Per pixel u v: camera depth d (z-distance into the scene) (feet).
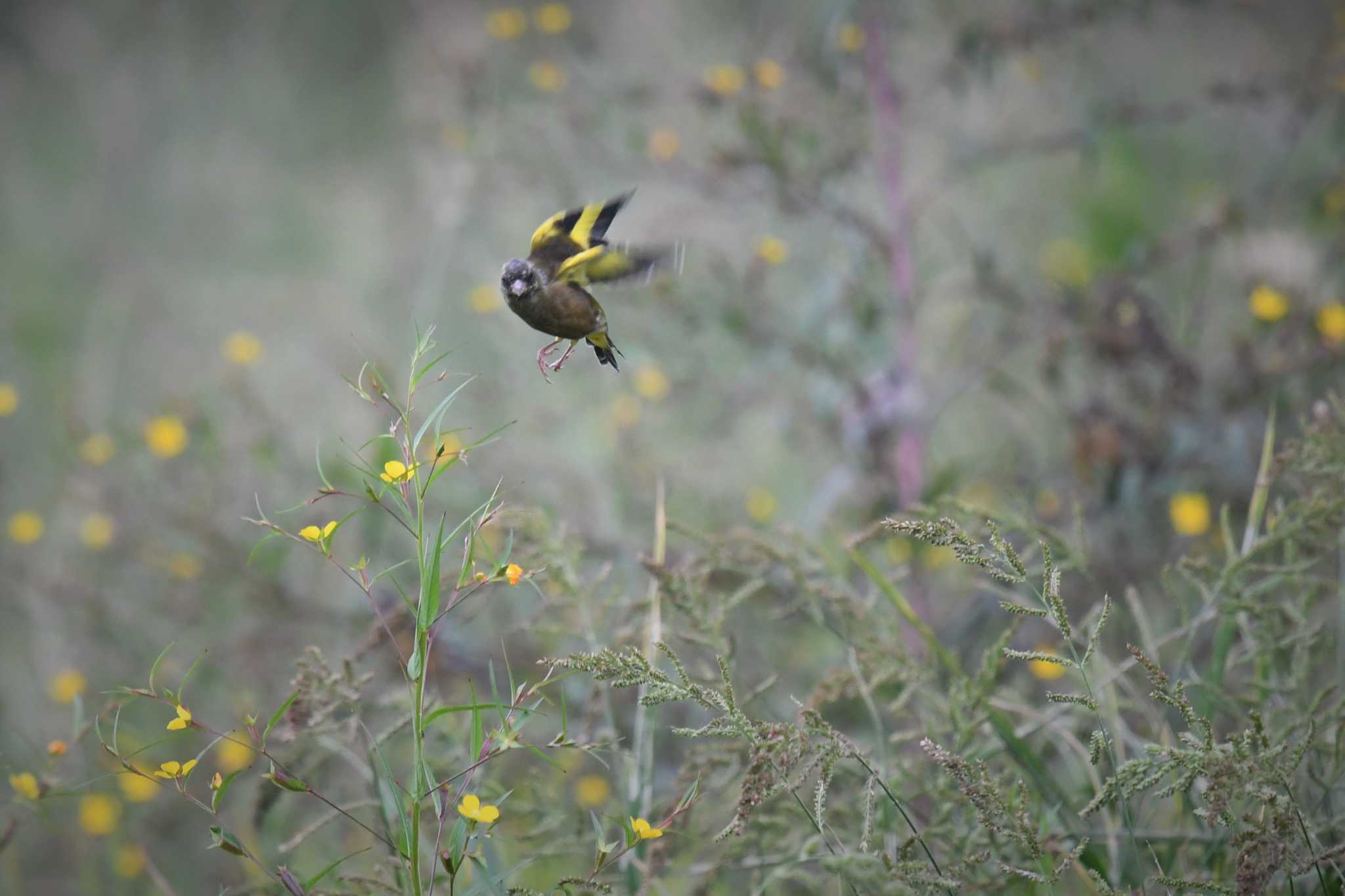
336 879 18.13
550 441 34.71
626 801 20.17
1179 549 28.60
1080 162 31.30
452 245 39.91
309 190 57.26
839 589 21.56
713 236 36.76
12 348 47.91
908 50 33.04
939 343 35.32
